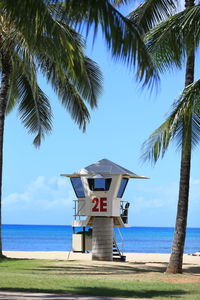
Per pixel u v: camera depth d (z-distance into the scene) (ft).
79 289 45.75
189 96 60.49
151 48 62.64
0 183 83.76
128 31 36.99
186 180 68.95
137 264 79.97
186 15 58.59
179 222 68.74
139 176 90.79
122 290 46.37
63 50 49.08
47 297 39.86
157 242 354.95
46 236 466.29
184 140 61.41
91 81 81.76
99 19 35.78
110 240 86.94
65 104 89.81
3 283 47.91
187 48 60.54
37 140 94.99
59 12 45.27
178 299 42.14
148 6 69.46
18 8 40.57
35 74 72.64
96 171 86.74
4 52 81.41
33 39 46.85
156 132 63.62
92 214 86.38
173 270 67.92
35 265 71.82
